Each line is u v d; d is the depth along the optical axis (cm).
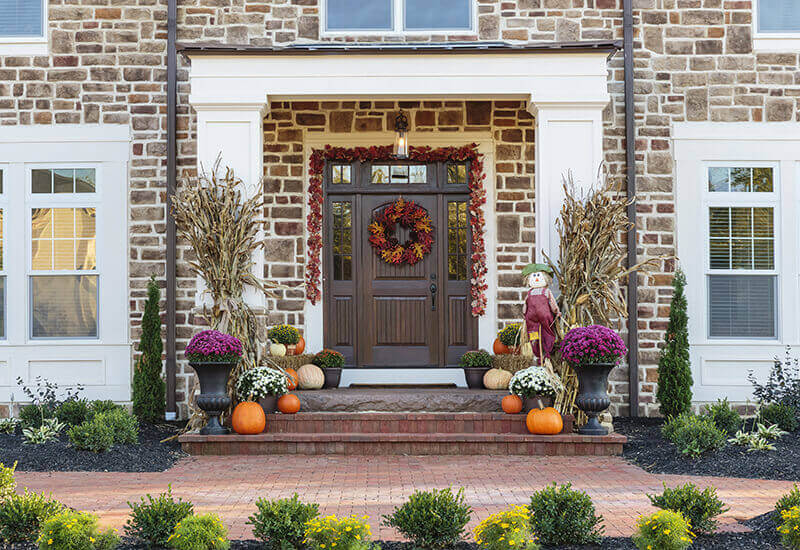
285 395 910
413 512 497
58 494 659
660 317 1066
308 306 1107
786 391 969
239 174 931
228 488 686
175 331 1062
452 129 1113
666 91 1078
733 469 743
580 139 933
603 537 523
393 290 1130
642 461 808
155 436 945
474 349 1119
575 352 842
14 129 1077
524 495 653
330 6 1060
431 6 1057
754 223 1080
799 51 1080
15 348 1072
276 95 944
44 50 1079
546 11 1058
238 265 905
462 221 1131
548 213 927
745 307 1079
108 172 1079
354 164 1133
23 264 1078
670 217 1074
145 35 1081
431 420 884
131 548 500
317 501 636
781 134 1077
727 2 1080
